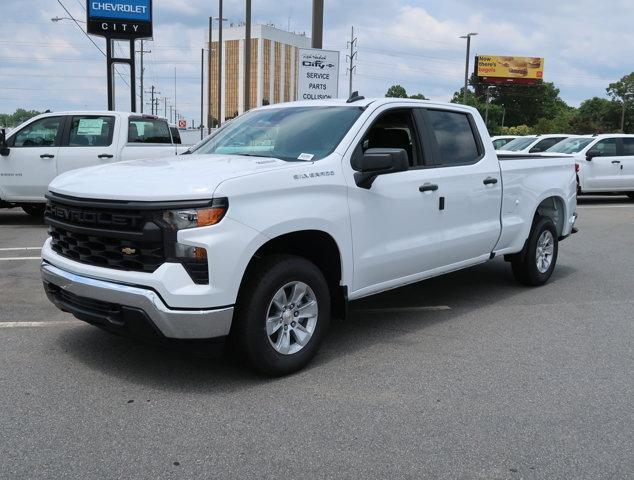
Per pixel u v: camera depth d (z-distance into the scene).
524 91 118.81
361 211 4.73
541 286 7.28
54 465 3.15
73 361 4.57
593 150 16.64
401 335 5.37
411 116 5.49
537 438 3.53
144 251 3.85
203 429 3.56
